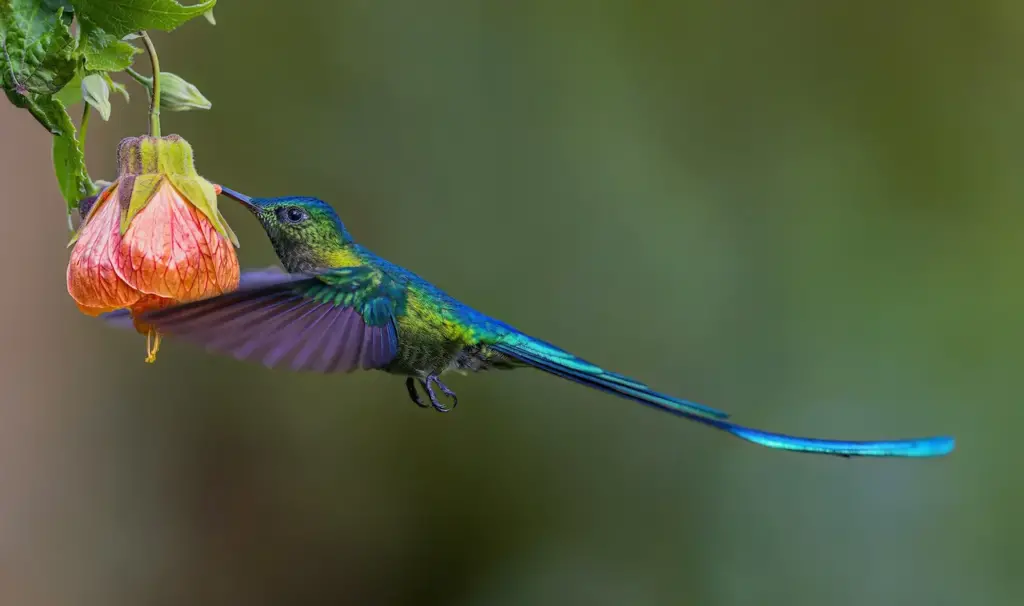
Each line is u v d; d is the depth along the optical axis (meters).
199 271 4.03
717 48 12.43
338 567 10.85
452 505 11.15
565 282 11.50
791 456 11.31
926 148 12.57
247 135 10.91
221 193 4.96
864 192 12.35
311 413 10.87
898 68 12.70
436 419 11.16
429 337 5.16
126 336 9.77
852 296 11.93
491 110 11.60
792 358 11.66
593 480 11.27
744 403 11.52
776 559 10.98
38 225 8.99
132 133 9.69
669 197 11.96
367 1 11.34
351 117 11.22
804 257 12.01
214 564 10.33
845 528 11.02
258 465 10.66
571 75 11.86
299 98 11.09
